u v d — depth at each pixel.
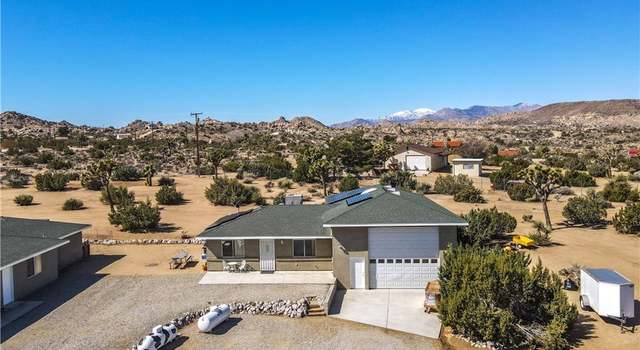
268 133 187.88
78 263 30.45
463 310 19.53
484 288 19.34
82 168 85.12
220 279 26.17
